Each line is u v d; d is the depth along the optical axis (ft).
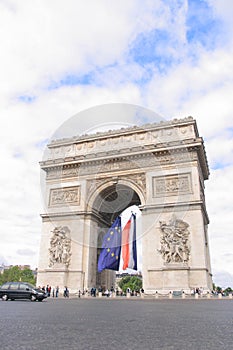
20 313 58.08
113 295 204.74
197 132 227.61
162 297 177.06
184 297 168.66
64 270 208.23
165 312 63.77
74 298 175.63
